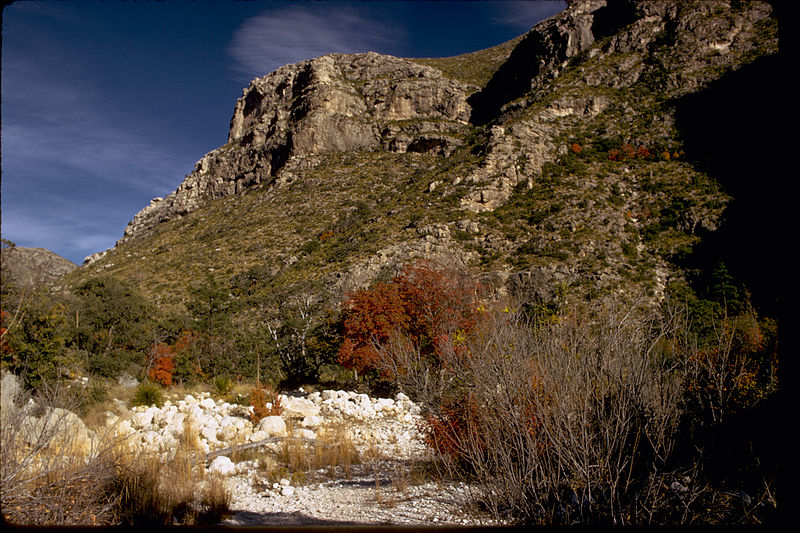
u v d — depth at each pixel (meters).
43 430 4.43
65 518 3.97
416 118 87.69
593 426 4.35
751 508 3.31
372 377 18.70
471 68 106.00
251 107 114.06
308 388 20.16
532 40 77.56
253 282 45.19
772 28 49.16
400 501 5.27
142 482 4.80
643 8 60.34
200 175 97.19
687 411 4.43
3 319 4.49
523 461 4.39
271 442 8.77
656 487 3.81
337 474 7.19
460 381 5.64
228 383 17.91
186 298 42.97
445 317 10.95
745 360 4.37
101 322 20.33
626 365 4.41
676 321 4.76
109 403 11.18
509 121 56.09
